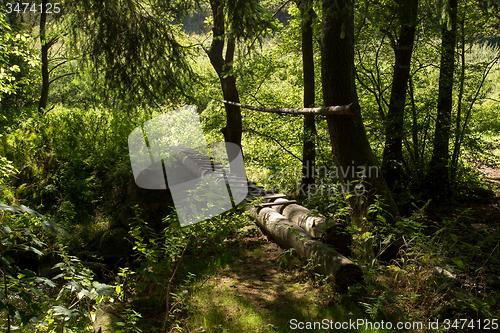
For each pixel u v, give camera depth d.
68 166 10.75
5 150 9.93
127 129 10.73
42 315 2.73
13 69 8.90
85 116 12.01
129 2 8.52
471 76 8.89
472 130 9.16
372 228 4.63
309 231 5.09
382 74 9.23
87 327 2.96
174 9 8.78
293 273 4.62
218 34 8.93
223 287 4.19
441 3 5.70
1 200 7.22
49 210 9.24
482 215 7.75
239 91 10.20
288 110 5.74
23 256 6.79
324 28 5.26
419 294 3.70
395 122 7.80
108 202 9.46
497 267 4.84
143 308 3.57
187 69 9.50
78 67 9.14
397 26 7.45
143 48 8.66
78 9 8.30
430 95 8.75
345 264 3.99
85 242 7.74
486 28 9.02
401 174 8.74
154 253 3.88
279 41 10.45
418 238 4.04
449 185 8.70
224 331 3.15
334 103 5.32
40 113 12.69
